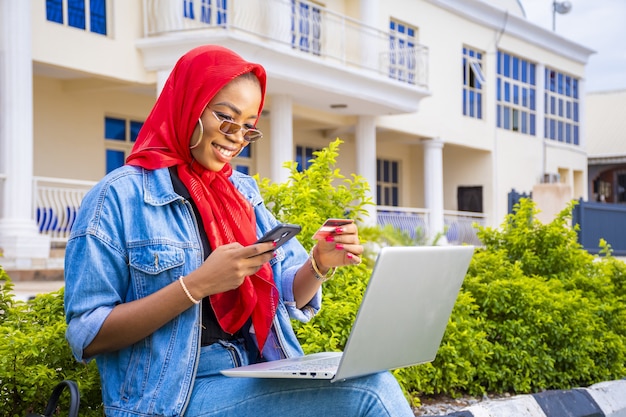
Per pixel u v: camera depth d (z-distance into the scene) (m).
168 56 11.51
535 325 4.31
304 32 14.12
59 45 10.66
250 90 2.18
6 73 9.84
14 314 2.97
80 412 2.59
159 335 2.03
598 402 4.07
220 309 2.12
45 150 12.02
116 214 2.04
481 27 20.91
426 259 1.99
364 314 1.81
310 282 2.37
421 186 21.66
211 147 2.16
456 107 19.92
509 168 22.12
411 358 2.13
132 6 11.62
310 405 1.91
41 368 2.47
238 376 1.87
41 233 10.73
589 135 34.19
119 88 11.92
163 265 2.04
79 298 1.98
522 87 23.14
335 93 14.05
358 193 4.02
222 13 12.88
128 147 13.53
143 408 1.98
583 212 19.80
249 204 2.36
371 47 15.40
